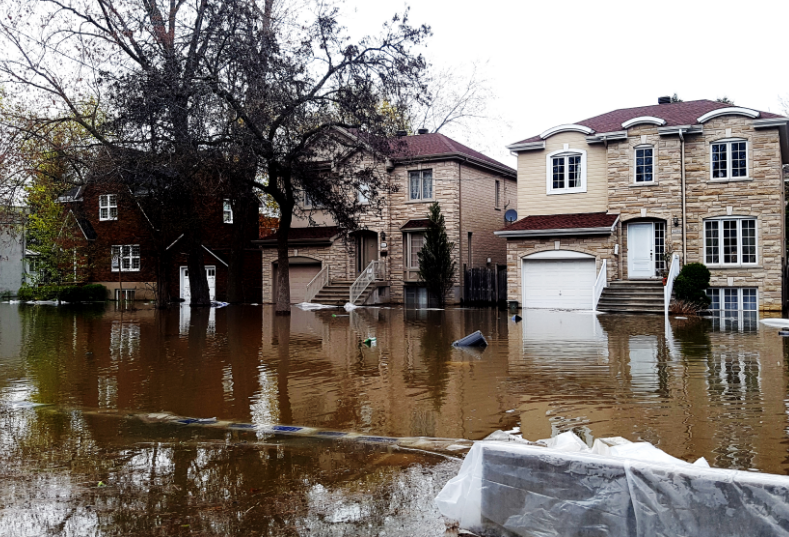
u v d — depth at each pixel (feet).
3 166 98.17
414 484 20.66
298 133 92.68
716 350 49.65
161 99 89.04
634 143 97.09
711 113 92.99
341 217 99.50
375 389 36.58
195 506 19.07
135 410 32.37
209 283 140.46
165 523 17.87
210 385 38.78
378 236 122.01
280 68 87.35
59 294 137.49
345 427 28.30
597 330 66.18
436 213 111.14
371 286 116.47
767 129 90.27
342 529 17.31
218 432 27.66
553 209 105.09
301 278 127.75
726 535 14.51
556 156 104.88
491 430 27.40
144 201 109.70
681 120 97.04
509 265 103.30
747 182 91.40
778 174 89.61
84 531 17.43
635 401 32.19
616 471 15.80
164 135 94.58
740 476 14.52
